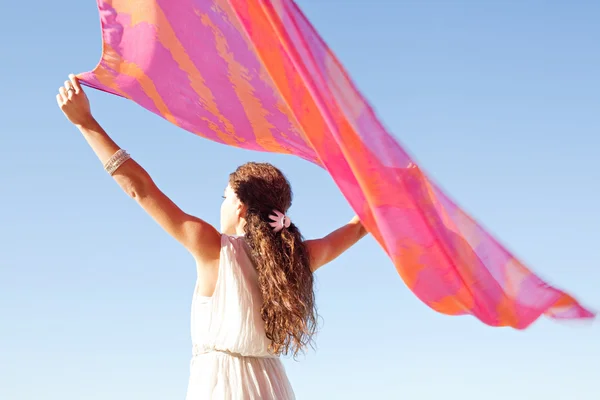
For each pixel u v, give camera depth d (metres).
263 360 2.86
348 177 2.69
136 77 3.37
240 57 3.21
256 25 2.65
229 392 2.76
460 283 2.75
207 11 3.10
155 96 3.46
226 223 3.07
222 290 2.81
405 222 2.68
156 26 3.18
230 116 3.47
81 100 2.84
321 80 2.59
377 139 2.64
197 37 3.20
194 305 2.87
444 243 2.71
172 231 2.80
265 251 2.86
